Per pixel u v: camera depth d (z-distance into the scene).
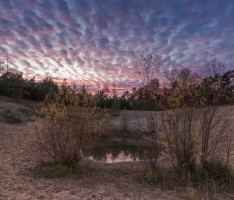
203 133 4.91
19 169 5.45
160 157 6.80
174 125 5.04
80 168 5.57
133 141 12.17
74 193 3.99
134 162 6.81
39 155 6.03
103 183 4.62
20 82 28.45
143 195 3.97
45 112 5.94
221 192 4.09
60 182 4.60
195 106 5.00
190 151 4.80
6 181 4.53
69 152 5.62
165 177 4.87
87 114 5.98
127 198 3.83
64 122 5.66
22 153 7.15
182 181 4.65
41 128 5.75
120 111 26.34
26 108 21.09
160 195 3.97
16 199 3.63
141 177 5.00
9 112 18.45
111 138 13.07
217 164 4.92
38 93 28.48
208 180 4.52
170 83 5.25
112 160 7.60
